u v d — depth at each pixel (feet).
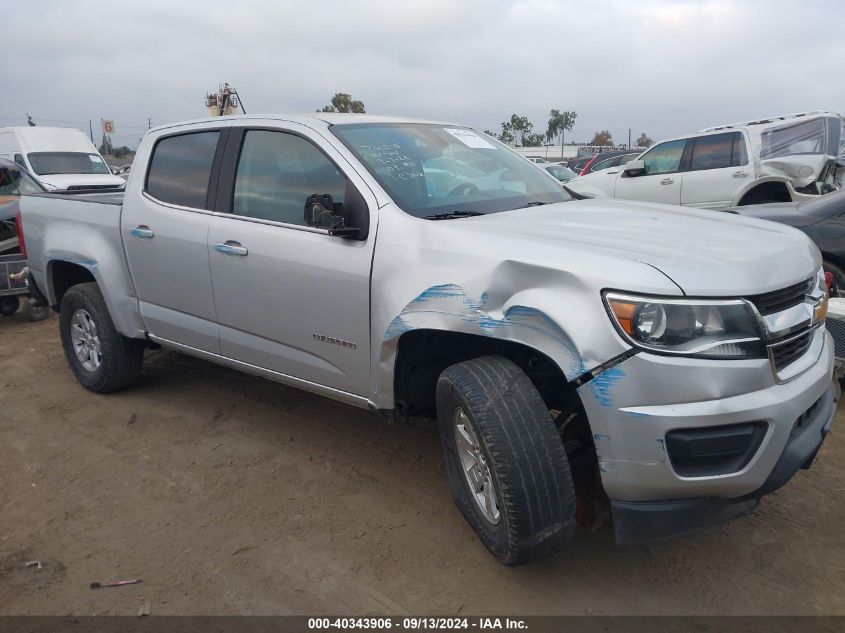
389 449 13.85
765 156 32.04
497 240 9.57
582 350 8.30
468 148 13.75
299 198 12.26
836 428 14.37
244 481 12.66
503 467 8.76
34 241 17.84
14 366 19.62
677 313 8.09
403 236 10.51
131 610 9.30
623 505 8.63
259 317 12.78
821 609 9.12
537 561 9.82
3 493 12.39
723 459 8.35
